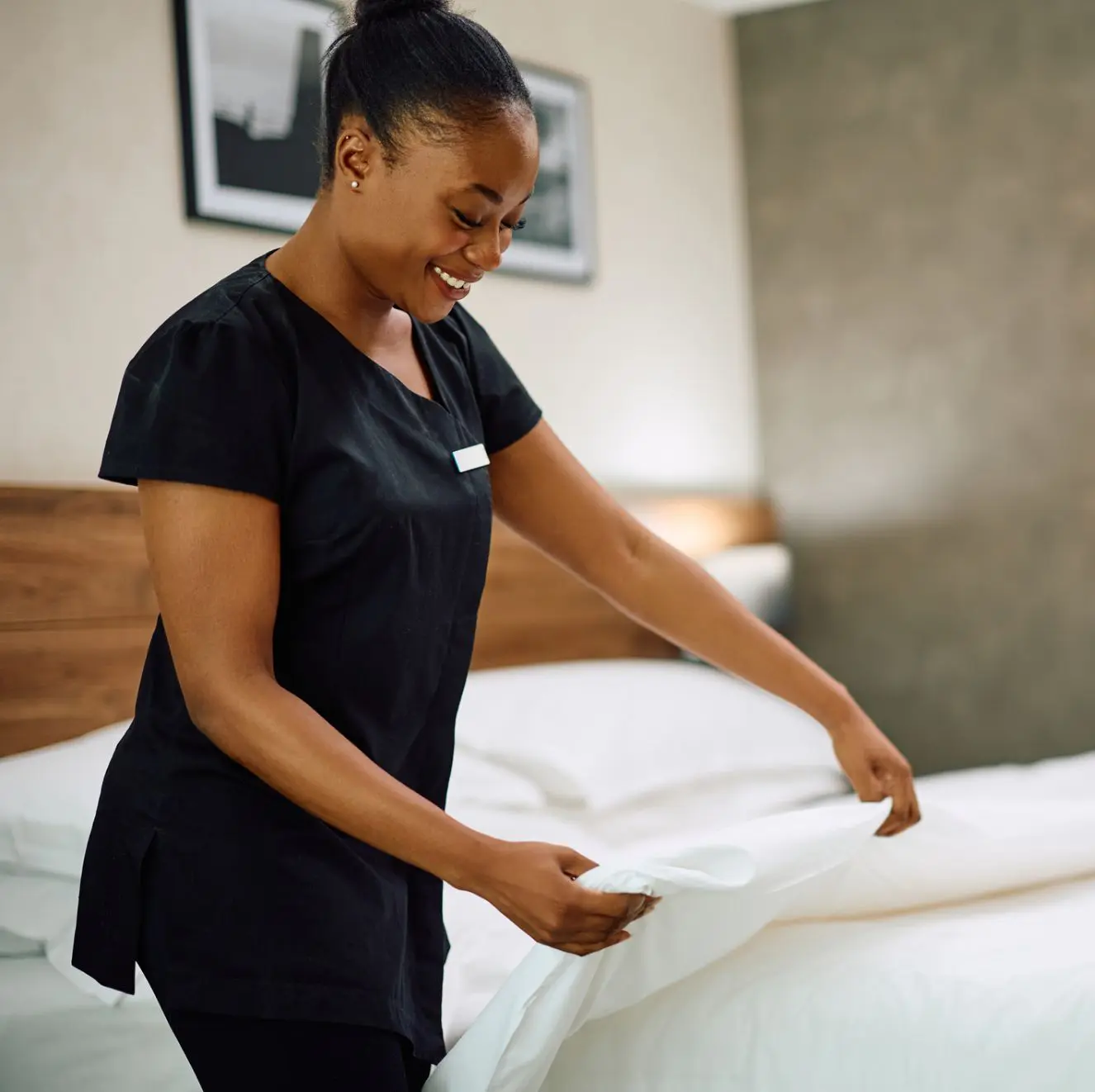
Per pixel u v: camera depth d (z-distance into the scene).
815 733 2.73
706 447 3.62
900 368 3.57
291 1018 1.09
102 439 2.34
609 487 3.34
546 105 3.19
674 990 1.33
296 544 1.13
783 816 1.37
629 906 1.08
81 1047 1.58
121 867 1.14
